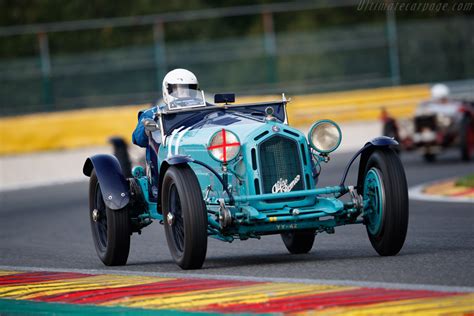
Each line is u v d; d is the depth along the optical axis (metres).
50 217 56.88
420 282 23.33
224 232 27.64
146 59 109.06
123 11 158.50
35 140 97.81
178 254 29.08
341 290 22.81
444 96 79.88
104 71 109.00
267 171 28.67
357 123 106.69
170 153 32.00
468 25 113.12
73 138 98.75
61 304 24.02
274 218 27.52
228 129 29.77
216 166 29.48
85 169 34.44
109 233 31.94
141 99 109.00
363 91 112.56
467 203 46.81
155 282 26.58
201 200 27.89
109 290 25.69
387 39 112.88
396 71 112.75
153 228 46.91
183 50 109.69
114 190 31.78
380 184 28.03
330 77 112.62
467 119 77.25
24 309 23.69
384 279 24.16
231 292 23.70
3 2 162.75
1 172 91.12
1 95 108.31
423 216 42.47
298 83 111.88
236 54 110.75
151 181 33.84
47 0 162.38
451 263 26.38
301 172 28.97
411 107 108.81
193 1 157.38
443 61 112.69
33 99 108.50
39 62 108.56
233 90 110.69
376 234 28.59
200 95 34.41
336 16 163.88
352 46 112.69
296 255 32.09
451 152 91.31
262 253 33.59
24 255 38.22
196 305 22.25
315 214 27.80
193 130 31.59
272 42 111.31
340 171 74.81
